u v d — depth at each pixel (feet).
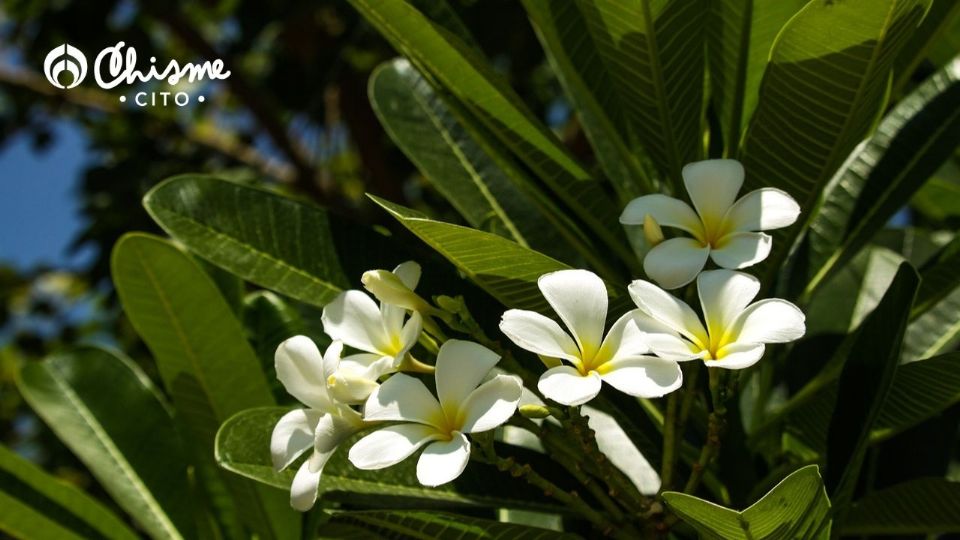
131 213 8.71
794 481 3.03
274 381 4.17
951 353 3.45
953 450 4.09
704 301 3.25
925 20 3.72
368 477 3.64
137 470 4.15
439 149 4.25
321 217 3.92
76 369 4.25
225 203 3.90
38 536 3.96
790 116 3.50
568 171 3.72
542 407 3.31
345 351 3.62
